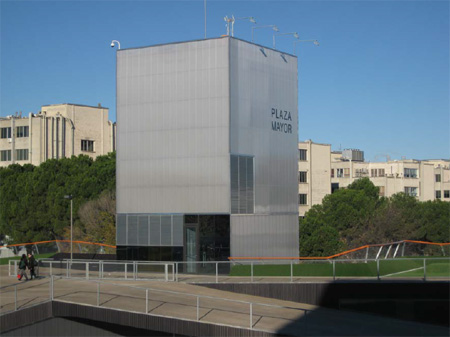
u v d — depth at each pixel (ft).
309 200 302.25
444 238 236.22
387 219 233.55
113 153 270.87
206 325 84.38
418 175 390.01
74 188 248.52
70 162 267.39
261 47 139.54
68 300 95.96
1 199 265.95
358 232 237.66
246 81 135.13
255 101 137.08
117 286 109.91
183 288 109.70
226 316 90.07
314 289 106.73
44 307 94.27
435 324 101.45
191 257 131.64
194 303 96.99
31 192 258.37
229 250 128.67
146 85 137.49
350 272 111.86
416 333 90.99
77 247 213.87
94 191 247.50
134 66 138.72
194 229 131.85
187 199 132.46
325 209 248.52
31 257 122.62
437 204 244.01
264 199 137.59
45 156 322.96
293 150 146.61
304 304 106.42
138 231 136.56
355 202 245.45
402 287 103.71
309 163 303.89
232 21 133.69
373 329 90.79
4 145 333.42
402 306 103.60
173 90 134.92
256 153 136.56
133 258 136.67
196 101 132.77
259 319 89.92
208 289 111.34
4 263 177.78
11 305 93.40
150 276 124.57
